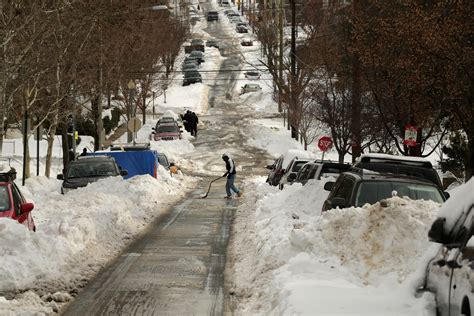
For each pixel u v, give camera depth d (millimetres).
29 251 26672
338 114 72312
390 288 18906
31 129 70938
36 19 53906
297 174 50812
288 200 38438
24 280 25078
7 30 50438
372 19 56688
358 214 22266
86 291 24438
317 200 37031
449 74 46812
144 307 22109
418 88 50594
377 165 33250
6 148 96625
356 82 61469
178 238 37531
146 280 26312
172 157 110062
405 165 33250
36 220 38312
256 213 42844
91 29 63625
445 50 46594
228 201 60219
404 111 58438
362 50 56156
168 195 61875
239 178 93188
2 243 26562
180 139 129375
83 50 68062
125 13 70875
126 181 56625
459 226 13570
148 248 34031
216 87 196750
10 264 25406
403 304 16031
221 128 147875
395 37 51188
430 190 25812
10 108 62125
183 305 22359
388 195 25609
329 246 22297
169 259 30891
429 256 15969
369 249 21234
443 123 73125
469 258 12375
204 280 26312
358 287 19859
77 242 31672
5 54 51031
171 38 156375
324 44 90125
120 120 149375
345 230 22250
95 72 80750
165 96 174250
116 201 44281
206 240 36781
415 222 20688
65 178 55844
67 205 41906
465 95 46906
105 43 77750
